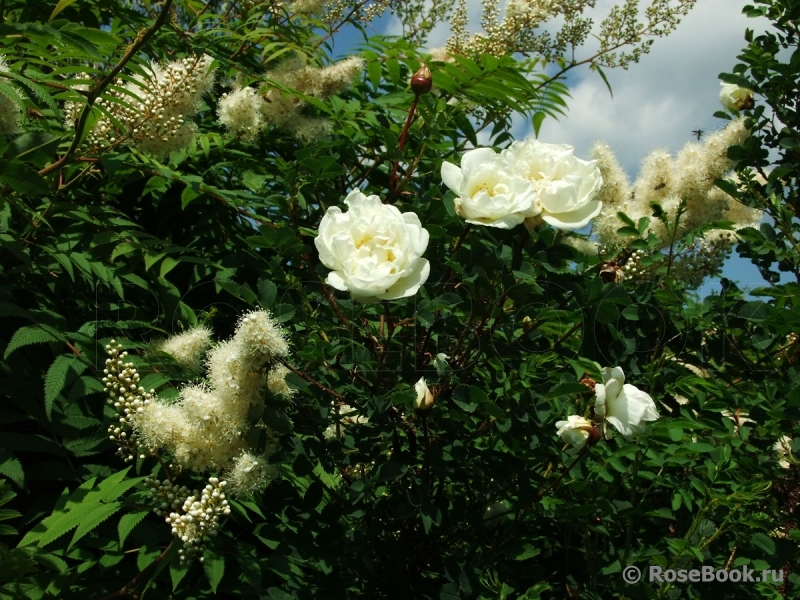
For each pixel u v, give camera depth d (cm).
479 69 87
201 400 62
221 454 63
